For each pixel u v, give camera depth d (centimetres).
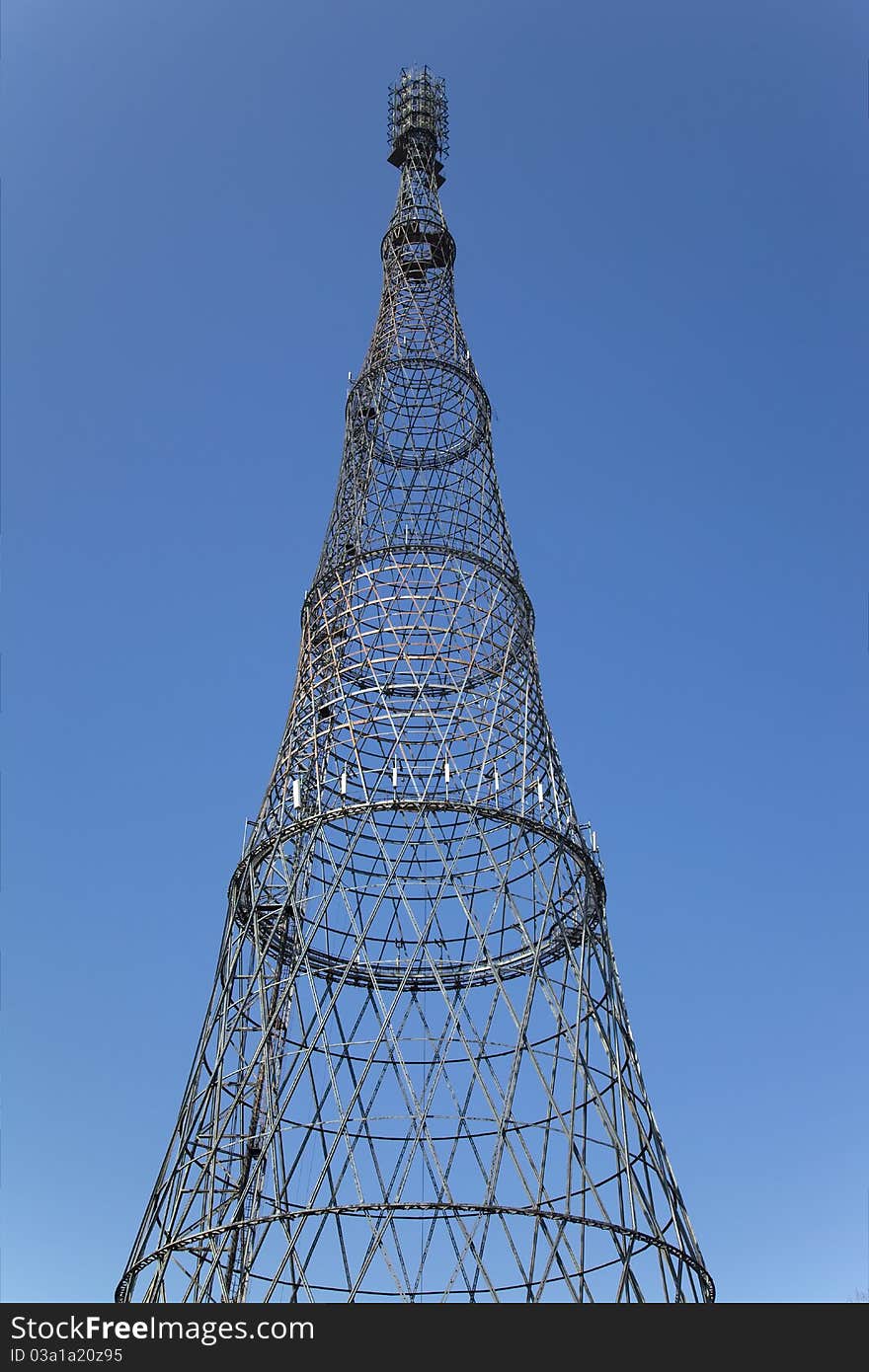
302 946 4066
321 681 4612
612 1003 4178
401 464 5388
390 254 5972
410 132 6209
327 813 4134
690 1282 3644
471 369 5566
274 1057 4016
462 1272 3381
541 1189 3534
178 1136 3853
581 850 4338
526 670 4806
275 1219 3375
